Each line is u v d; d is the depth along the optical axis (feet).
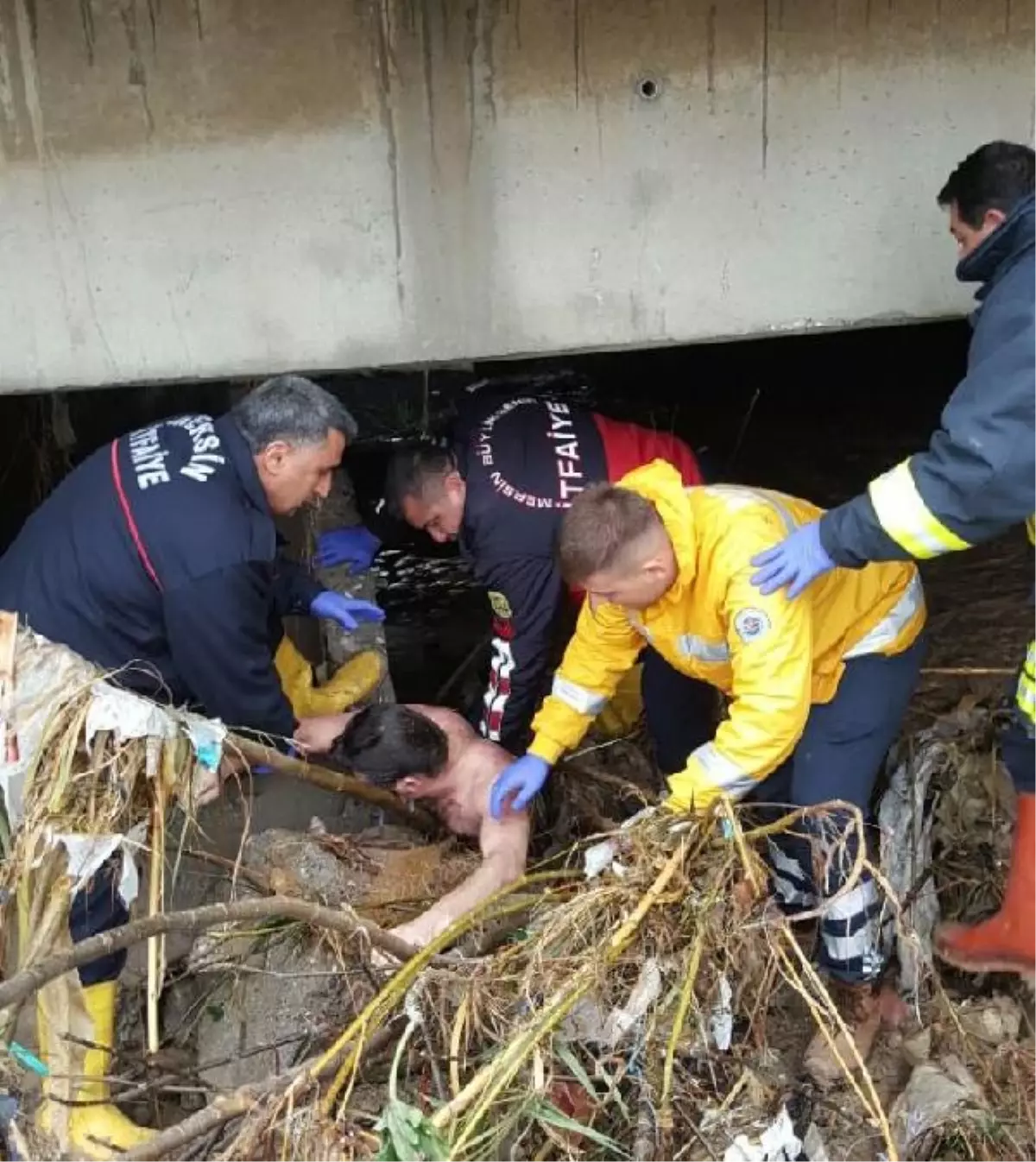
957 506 6.22
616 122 8.25
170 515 7.36
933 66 8.18
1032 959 7.86
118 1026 8.14
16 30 7.89
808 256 8.64
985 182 6.88
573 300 8.72
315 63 8.04
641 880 6.56
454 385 12.45
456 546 13.35
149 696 7.82
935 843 8.98
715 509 6.86
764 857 8.37
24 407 12.47
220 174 8.32
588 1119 6.31
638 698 10.13
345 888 8.32
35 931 6.08
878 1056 7.91
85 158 8.25
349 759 8.22
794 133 8.32
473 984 6.18
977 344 6.50
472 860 8.46
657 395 18.02
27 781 6.18
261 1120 5.41
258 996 7.91
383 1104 6.04
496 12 7.95
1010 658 11.18
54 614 7.50
